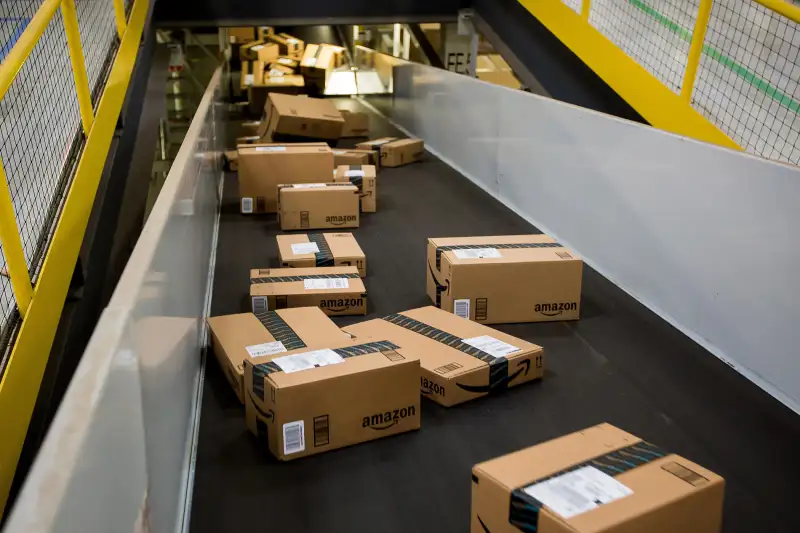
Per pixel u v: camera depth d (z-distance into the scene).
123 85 3.21
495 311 2.57
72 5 2.55
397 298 2.86
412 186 4.76
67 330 2.31
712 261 2.36
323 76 8.70
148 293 1.25
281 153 4.08
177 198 1.85
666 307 2.65
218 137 5.01
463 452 1.82
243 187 4.09
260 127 5.74
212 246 3.43
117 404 0.91
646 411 2.03
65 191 2.39
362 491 1.67
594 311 2.72
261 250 3.50
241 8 5.52
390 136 6.55
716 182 2.31
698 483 1.26
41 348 2.02
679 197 2.51
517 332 2.54
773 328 2.11
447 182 4.86
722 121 3.12
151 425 1.20
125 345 0.99
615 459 1.34
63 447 0.71
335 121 5.33
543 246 2.71
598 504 1.18
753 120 3.03
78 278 2.43
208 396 2.10
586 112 3.15
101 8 3.75
